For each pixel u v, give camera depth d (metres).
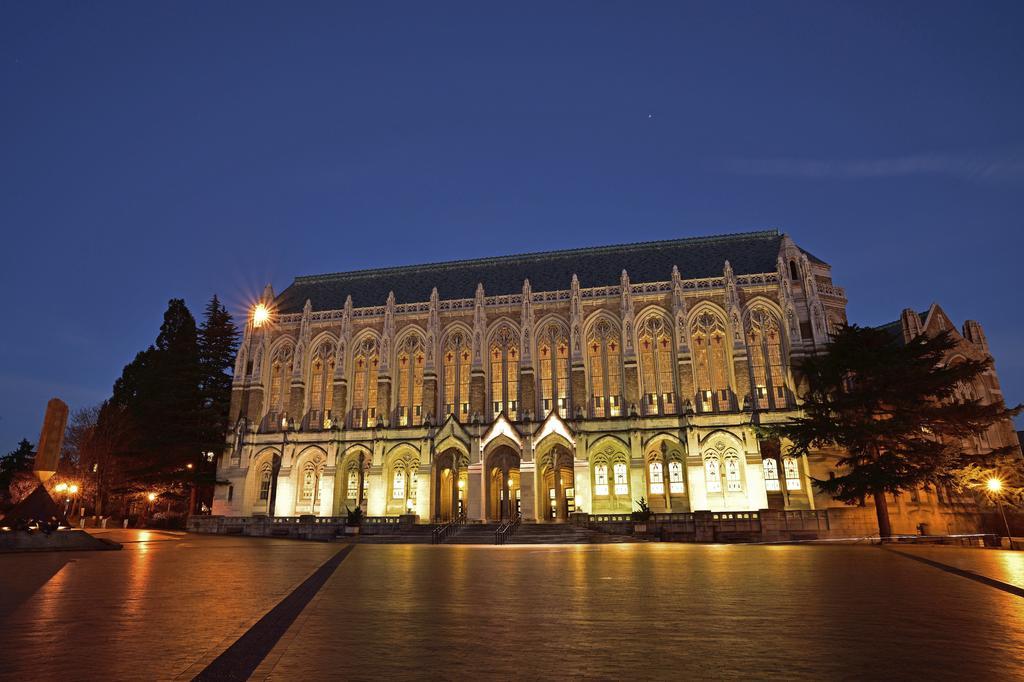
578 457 60.91
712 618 12.24
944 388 46.22
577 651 9.51
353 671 8.39
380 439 67.19
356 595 15.81
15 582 18.66
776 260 68.31
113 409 73.00
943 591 16.16
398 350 72.75
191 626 11.59
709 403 63.72
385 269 84.69
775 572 21.25
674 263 73.25
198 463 74.56
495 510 63.25
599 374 67.12
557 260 79.19
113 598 15.32
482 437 63.44
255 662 8.88
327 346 74.38
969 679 7.85
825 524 48.88
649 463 62.66
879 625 11.43
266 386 74.19
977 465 47.81
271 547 38.31
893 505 51.47
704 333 65.81
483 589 16.95
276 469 70.88
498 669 8.48
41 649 9.70
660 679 7.96
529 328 68.62
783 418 59.72
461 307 72.31
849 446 46.72
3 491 87.81
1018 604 13.90
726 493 59.75
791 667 8.50
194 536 53.09
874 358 46.38
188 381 74.94
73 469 72.62
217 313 86.50
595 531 50.56
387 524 55.31
